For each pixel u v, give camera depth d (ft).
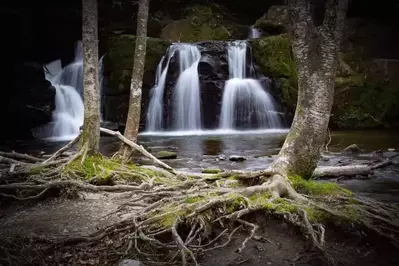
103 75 67.00
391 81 62.44
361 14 74.90
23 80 61.87
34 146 49.39
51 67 76.95
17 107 59.36
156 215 15.75
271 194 17.35
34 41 74.79
